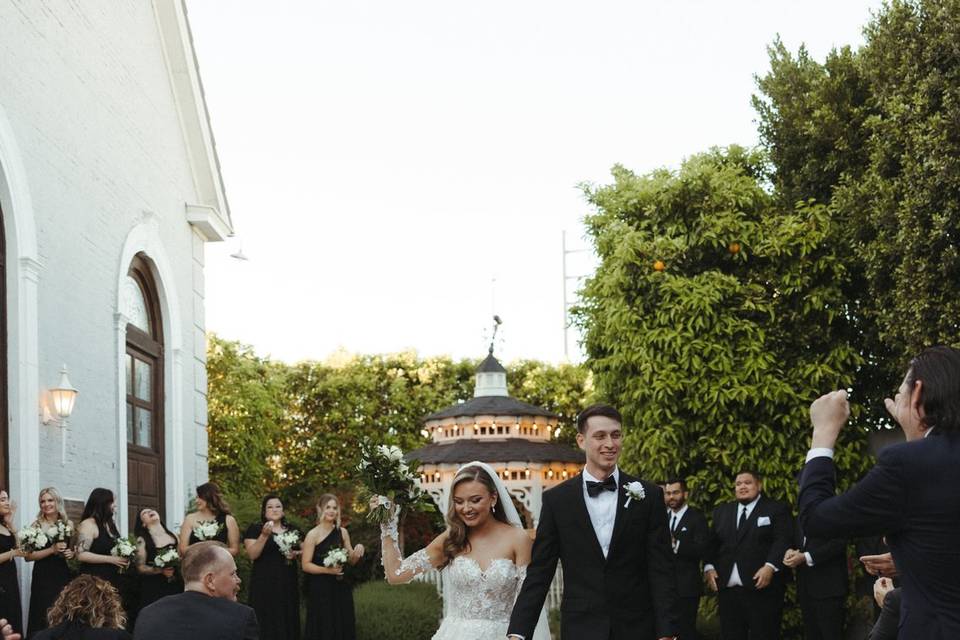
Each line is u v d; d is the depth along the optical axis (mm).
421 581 19047
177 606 5504
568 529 6188
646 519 6176
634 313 14375
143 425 15219
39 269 11312
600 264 15492
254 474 30812
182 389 16375
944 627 3229
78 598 6059
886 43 13055
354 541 23469
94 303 13016
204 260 18078
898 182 12531
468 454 20906
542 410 22484
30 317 10922
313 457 33375
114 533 10602
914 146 12117
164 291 15805
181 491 16062
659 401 14016
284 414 33469
